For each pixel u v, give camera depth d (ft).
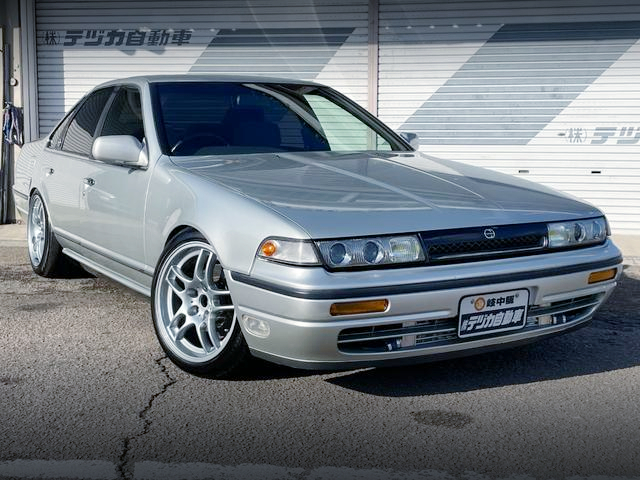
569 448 10.81
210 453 10.59
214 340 12.87
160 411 11.94
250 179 13.14
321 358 11.30
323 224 11.28
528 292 12.30
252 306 11.62
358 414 11.90
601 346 15.48
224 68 31.01
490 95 29.48
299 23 30.30
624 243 27.27
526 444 10.93
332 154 15.66
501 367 14.07
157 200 14.02
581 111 28.94
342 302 10.94
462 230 11.84
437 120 29.96
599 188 29.22
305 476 9.97
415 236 11.52
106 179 15.97
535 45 28.94
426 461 10.39
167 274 13.58
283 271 11.17
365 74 30.19
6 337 15.57
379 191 12.66
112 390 12.77
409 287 11.27
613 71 28.55
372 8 29.68
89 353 14.61
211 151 15.10
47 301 18.34
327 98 18.07
